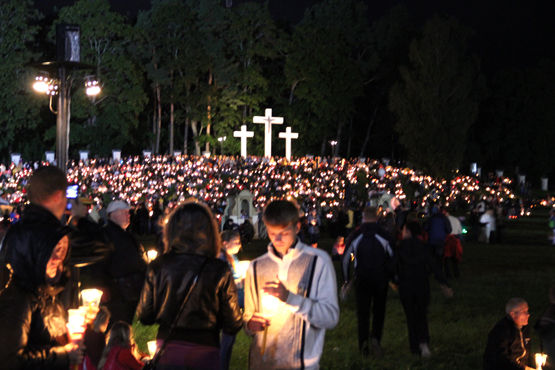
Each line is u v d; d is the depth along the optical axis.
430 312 12.52
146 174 52.81
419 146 61.59
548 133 78.19
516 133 79.06
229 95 70.25
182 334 4.18
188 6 73.31
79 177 52.19
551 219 30.59
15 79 60.06
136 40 66.69
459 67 65.94
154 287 4.23
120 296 7.17
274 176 53.69
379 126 79.50
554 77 78.75
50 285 3.72
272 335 4.33
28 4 61.53
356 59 80.50
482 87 75.81
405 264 8.89
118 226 7.29
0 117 60.22
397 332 10.68
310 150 75.06
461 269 20.50
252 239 34.97
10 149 65.12
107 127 64.56
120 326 5.80
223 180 53.72
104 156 62.69
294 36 72.25
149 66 67.06
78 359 3.96
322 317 4.24
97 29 62.44
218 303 4.25
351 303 13.65
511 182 70.88
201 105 69.69
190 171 53.00
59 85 12.49
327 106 71.69
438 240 17.30
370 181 56.59
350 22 76.38
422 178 59.25
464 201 56.22
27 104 59.69
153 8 70.94
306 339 4.37
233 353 8.73
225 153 74.38
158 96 70.50
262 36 74.25
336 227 34.62
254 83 71.44
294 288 4.37
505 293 15.18
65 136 12.65
